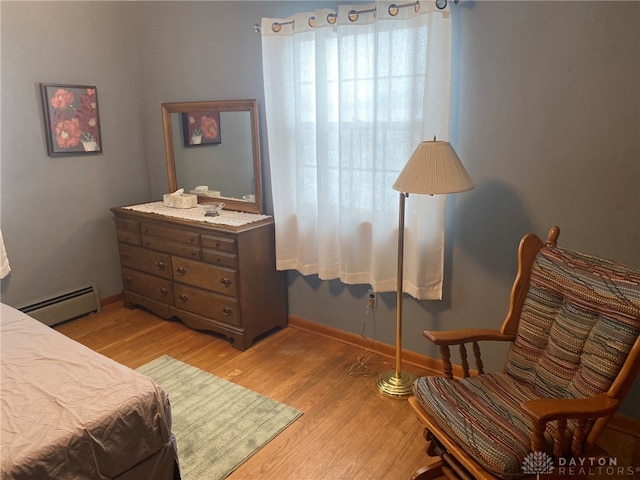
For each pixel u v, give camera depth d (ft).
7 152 10.39
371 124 8.34
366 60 8.11
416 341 9.21
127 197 12.84
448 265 8.46
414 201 8.23
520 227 7.61
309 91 9.07
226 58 10.68
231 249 9.63
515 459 4.71
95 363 5.85
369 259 9.14
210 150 11.36
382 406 8.04
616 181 6.66
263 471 6.60
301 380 8.88
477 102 7.59
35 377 5.49
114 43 11.98
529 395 5.82
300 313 10.91
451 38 7.36
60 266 11.65
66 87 11.09
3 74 10.11
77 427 4.69
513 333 6.37
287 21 9.02
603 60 6.45
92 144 11.80
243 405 8.11
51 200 11.27
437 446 5.91
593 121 6.68
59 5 10.81
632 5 6.13
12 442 4.43
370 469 6.62
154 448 5.41
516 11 6.97
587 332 5.41
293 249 10.17
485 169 7.75
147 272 11.66
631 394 7.02
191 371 9.25
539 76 6.97
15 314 7.27
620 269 5.38
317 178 9.08
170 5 11.32
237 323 10.00
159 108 12.47
